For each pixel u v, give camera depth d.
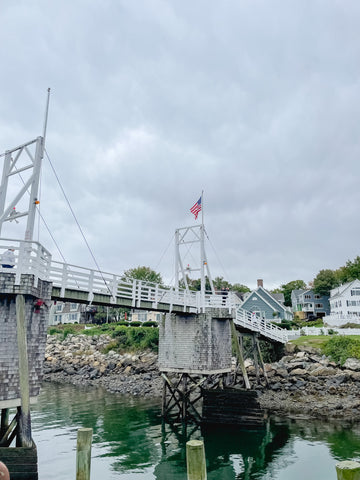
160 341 28.28
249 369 36.31
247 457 19.02
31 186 16.47
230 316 28.02
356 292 68.25
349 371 30.98
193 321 27.16
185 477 16.36
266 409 28.45
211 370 26.02
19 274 14.20
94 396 36.88
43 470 16.83
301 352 36.03
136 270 88.94
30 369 14.73
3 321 14.18
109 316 82.38
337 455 18.44
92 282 19.48
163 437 22.61
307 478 16.00
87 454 9.35
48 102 18.27
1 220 16.02
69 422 26.20
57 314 93.31
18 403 14.14
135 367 47.03
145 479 16.14
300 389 31.08
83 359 55.91
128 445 21.05
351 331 41.78
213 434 23.25
